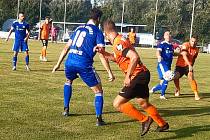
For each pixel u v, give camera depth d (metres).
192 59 15.00
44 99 12.67
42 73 19.41
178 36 68.31
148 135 9.20
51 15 81.00
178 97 15.08
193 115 11.67
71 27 72.06
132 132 9.39
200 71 27.11
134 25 69.81
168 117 11.26
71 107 11.73
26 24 19.80
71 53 10.10
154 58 36.19
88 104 12.29
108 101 13.05
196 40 14.80
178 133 9.48
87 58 9.94
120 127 9.80
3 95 12.95
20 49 19.92
